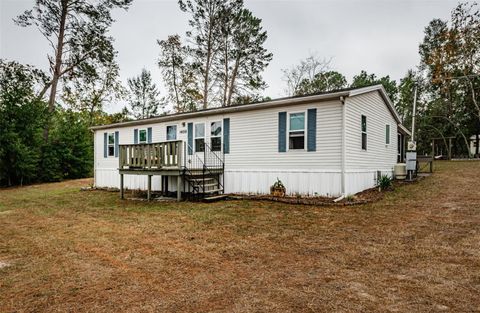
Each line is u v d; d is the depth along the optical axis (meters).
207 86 24.53
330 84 30.67
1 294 3.36
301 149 9.90
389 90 34.16
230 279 3.66
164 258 4.52
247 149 11.16
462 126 30.91
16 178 19.38
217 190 11.42
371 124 11.45
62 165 21.67
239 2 22.67
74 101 28.52
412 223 6.20
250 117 11.11
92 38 21.53
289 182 10.09
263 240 5.38
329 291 3.25
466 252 4.39
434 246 4.71
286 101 9.95
